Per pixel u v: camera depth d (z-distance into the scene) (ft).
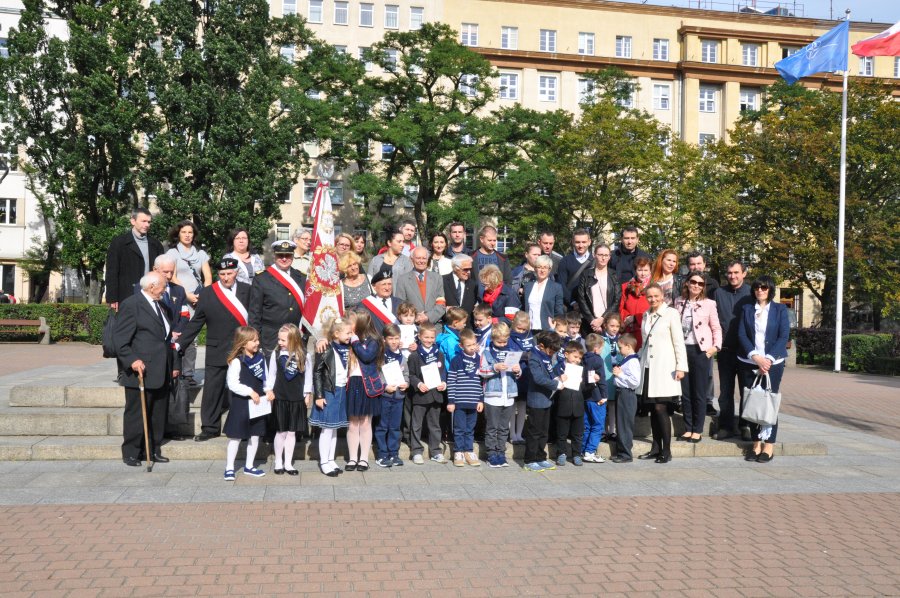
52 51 102.58
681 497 25.26
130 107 102.06
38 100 107.04
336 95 125.08
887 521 22.80
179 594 15.99
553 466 29.19
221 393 29.76
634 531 21.21
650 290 30.68
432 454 30.01
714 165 125.49
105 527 20.48
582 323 33.50
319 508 22.89
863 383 69.97
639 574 17.78
